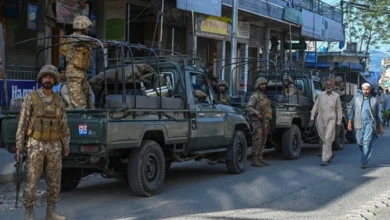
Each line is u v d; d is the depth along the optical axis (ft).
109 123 23.80
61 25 48.52
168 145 29.30
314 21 86.69
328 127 39.45
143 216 22.95
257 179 33.27
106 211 23.90
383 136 68.03
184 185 30.99
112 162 27.37
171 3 56.29
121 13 54.85
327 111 39.55
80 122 23.99
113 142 24.07
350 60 118.01
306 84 48.62
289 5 80.84
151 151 26.99
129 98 25.25
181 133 29.25
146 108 26.35
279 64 46.01
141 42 60.95
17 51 45.29
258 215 23.34
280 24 80.84
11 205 24.47
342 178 33.76
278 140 44.57
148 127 26.43
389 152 49.32
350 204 25.96
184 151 30.45
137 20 59.26
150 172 27.20
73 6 46.70
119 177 26.99
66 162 25.20
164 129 27.66
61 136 20.89
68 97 26.78
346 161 42.65
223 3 60.08
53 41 48.37
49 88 20.38
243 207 25.08
